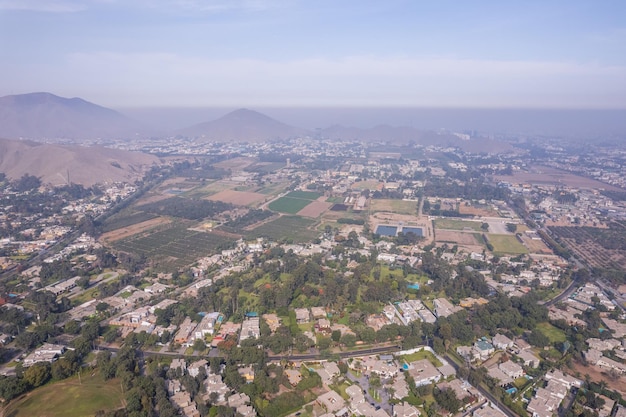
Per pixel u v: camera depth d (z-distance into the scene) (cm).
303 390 17750
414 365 19662
